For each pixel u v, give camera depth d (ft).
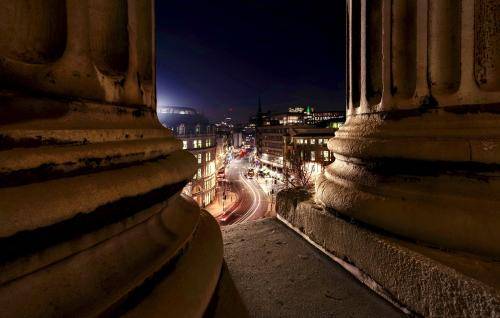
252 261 8.04
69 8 3.92
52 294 3.01
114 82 4.57
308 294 6.48
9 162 2.82
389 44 7.35
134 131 4.67
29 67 3.56
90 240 3.41
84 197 3.17
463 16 6.17
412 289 5.32
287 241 9.29
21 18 3.60
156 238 4.64
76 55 3.98
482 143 5.67
